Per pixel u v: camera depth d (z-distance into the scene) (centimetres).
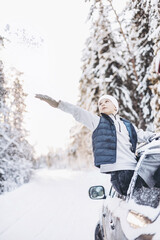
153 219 160
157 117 995
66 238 556
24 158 1939
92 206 884
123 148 233
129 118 1619
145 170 214
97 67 1670
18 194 1189
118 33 1675
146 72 1564
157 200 177
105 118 238
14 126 1802
